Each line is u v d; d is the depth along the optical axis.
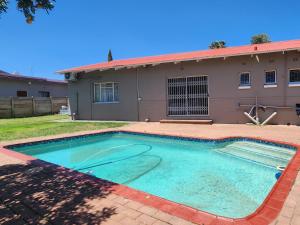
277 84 12.20
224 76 13.36
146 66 15.45
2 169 5.57
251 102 12.80
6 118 20.89
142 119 15.77
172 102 15.05
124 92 16.27
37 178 4.88
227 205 4.55
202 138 9.02
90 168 7.31
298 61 11.77
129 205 3.49
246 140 8.78
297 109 11.91
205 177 6.11
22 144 8.92
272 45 13.59
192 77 14.48
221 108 13.52
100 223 3.04
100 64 18.53
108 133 11.71
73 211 3.40
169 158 8.02
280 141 7.72
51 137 9.95
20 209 3.53
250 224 2.84
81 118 17.98
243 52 11.96
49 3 3.63
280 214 3.07
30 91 25.84
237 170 6.54
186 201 4.81
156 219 3.05
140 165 7.38
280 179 4.30
